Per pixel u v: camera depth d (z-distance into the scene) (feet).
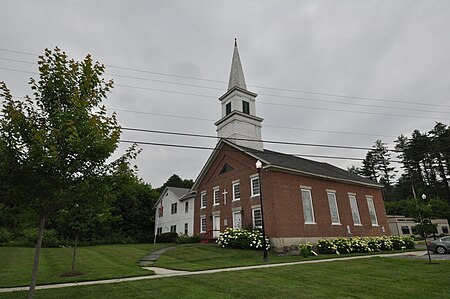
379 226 115.75
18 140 23.26
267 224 84.99
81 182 24.75
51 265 57.31
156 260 66.03
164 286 34.68
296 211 88.43
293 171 91.15
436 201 170.30
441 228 158.40
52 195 23.85
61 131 23.89
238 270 47.16
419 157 225.76
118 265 57.57
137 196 160.76
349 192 109.91
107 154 25.61
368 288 34.45
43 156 22.35
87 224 50.70
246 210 93.76
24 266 55.01
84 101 24.81
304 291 32.73
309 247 72.13
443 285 35.68
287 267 49.90
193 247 85.10
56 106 25.02
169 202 146.10
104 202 27.17
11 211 24.86
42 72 25.17
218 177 110.42
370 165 277.03
